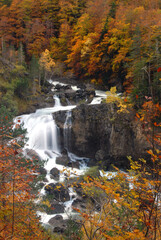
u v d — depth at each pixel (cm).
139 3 5494
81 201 1541
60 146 2883
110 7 5703
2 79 3575
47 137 2838
